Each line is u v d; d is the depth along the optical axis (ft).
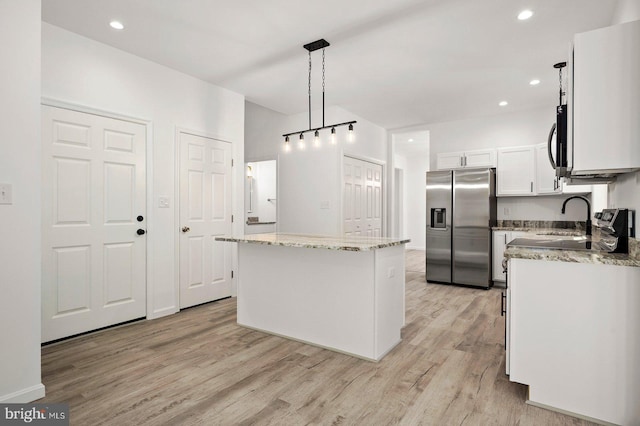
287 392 6.81
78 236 9.72
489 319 11.37
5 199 6.24
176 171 12.08
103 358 8.36
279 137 18.17
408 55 10.91
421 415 6.05
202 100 12.96
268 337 9.83
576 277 6.01
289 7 8.37
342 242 8.59
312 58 11.12
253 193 25.11
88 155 9.90
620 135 5.73
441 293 15.05
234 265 14.29
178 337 9.79
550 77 12.66
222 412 6.13
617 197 7.98
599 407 5.86
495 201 17.03
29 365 6.49
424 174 30.94
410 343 9.32
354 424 5.79
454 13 8.58
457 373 7.60
